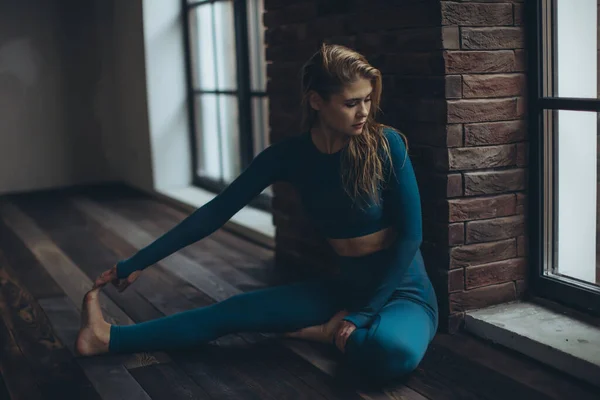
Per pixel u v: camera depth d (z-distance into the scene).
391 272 2.37
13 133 6.50
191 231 2.55
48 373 2.50
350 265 2.53
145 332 2.62
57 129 6.64
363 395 2.26
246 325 2.62
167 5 5.75
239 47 4.86
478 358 2.49
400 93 2.80
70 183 6.74
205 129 5.71
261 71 4.75
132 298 3.34
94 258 4.11
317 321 2.65
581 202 2.62
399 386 2.31
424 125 2.71
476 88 2.62
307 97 2.37
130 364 2.56
